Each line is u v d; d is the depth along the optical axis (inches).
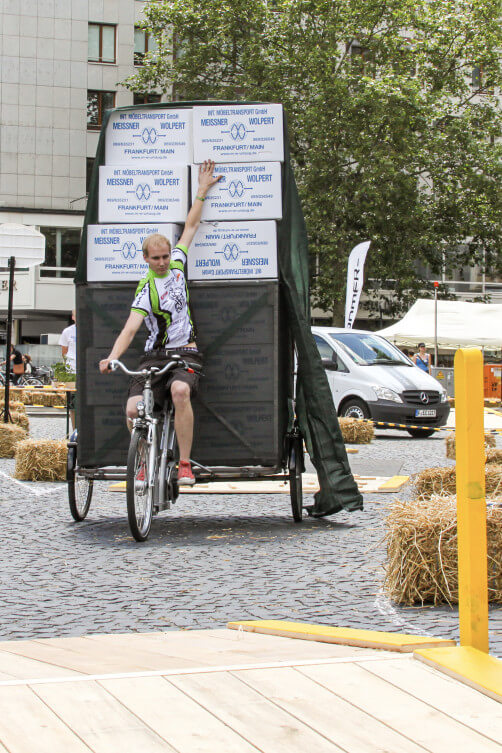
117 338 372.8
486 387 1555.1
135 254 374.6
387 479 538.0
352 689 144.6
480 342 1472.7
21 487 512.7
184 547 332.8
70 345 715.4
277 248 370.3
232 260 370.6
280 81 1903.3
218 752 120.6
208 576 281.9
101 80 2283.5
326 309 2105.1
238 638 193.0
